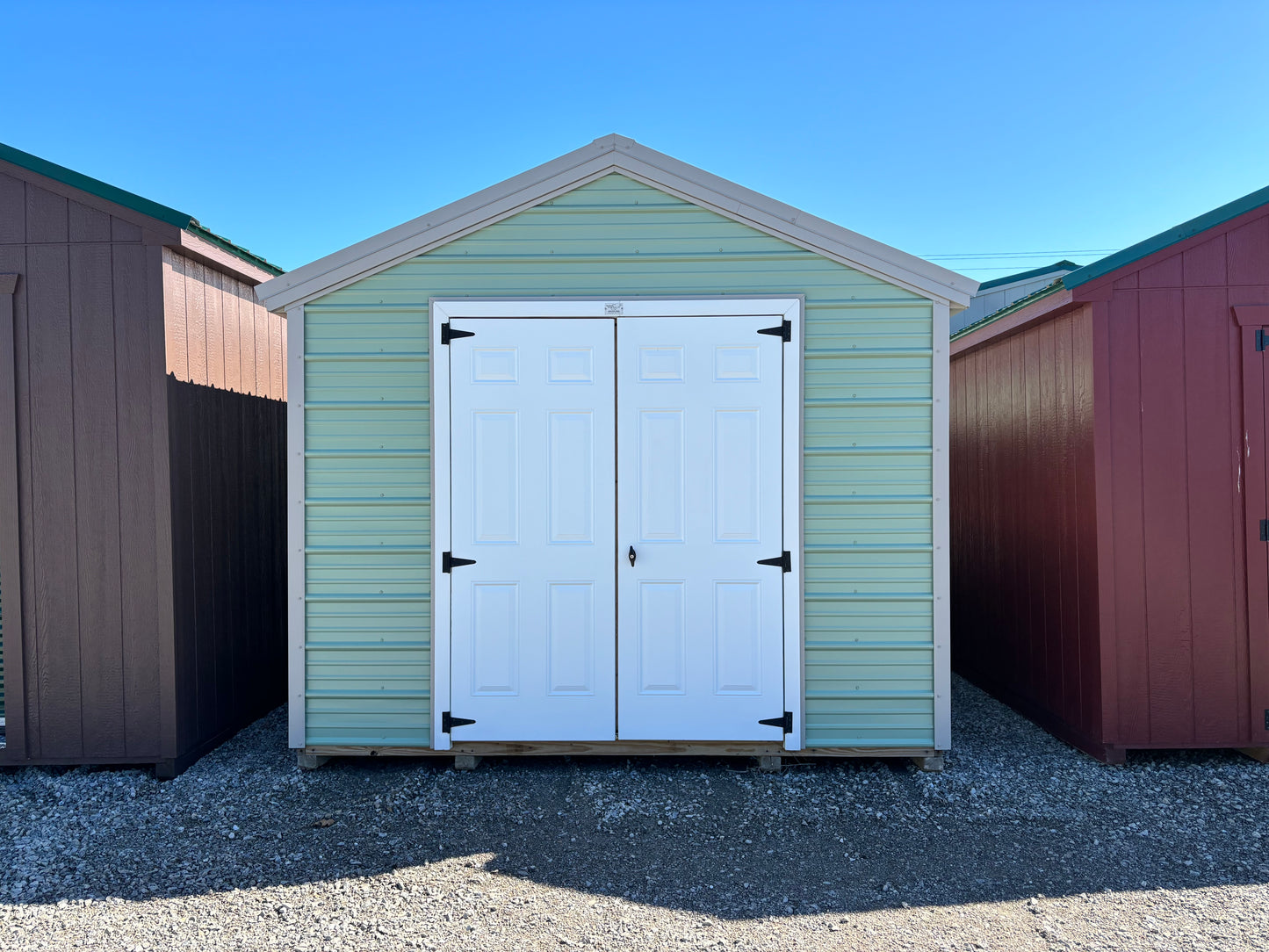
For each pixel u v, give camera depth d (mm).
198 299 4492
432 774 4133
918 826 3539
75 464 4125
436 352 4148
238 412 4957
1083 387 4410
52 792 3951
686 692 4148
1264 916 2832
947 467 4125
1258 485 4234
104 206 4094
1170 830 3500
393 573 4184
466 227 4160
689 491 4145
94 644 4129
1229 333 4250
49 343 4121
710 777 4074
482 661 4156
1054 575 4797
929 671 4145
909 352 4125
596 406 4156
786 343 4125
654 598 4148
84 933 2744
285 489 5641
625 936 2725
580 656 4156
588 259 4164
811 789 3936
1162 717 4238
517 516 4164
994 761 4340
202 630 4453
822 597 4145
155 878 3105
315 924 2797
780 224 4129
